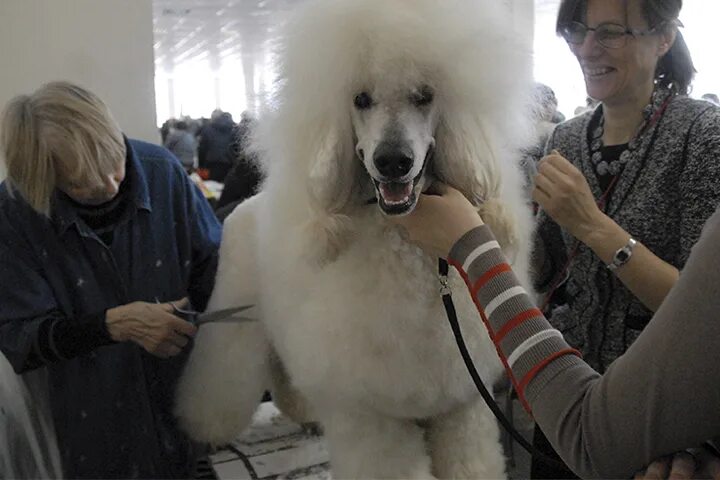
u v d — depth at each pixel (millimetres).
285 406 1867
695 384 614
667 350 626
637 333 1306
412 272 1140
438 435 1371
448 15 1078
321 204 1145
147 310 1453
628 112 1306
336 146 1127
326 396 1281
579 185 1171
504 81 1126
